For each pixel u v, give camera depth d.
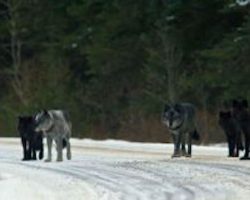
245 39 104.62
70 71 135.62
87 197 38.94
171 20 119.81
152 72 117.62
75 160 64.19
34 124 63.62
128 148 78.75
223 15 118.19
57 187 44.16
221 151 70.44
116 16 126.88
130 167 53.94
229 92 104.56
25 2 144.12
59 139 62.56
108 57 126.75
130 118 111.06
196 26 119.75
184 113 63.59
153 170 51.12
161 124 98.69
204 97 111.44
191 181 44.31
